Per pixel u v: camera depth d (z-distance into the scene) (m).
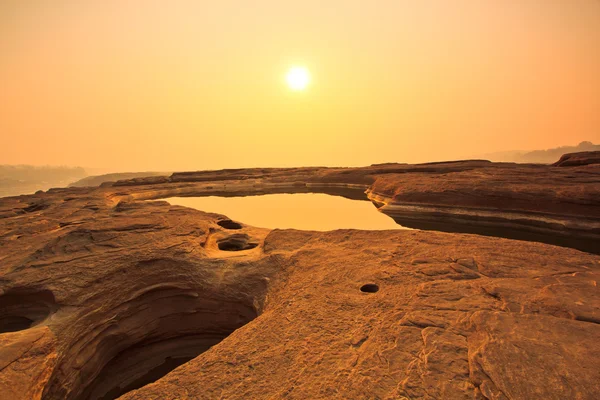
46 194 36.22
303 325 5.72
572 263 7.12
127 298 9.54
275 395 4.09
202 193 42.34
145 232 13.24
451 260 7.92
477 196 18.25
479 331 4.63
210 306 9.97
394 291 6.55
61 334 7.55
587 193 14.50
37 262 10.25
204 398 4.21
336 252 9.73
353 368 4.36
